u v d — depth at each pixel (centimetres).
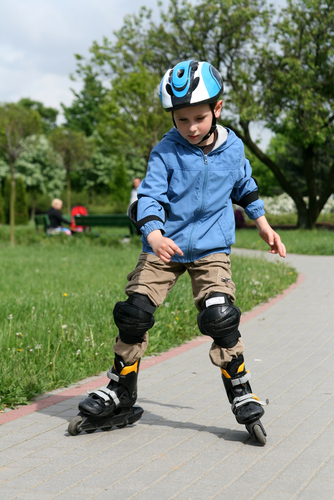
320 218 3120
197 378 402
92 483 229
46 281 824
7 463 252
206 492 217
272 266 998
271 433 286
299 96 2127
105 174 5978
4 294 723
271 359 453
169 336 523
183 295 653
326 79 2183
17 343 455
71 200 5725
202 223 277
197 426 299
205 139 268
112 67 2111
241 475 233
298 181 4562
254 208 293
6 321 527
